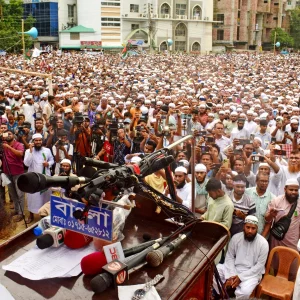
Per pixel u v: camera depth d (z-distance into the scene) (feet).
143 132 29.60
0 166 27.78
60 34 233.96
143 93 62.59
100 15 236.84
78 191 7.57
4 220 7.54
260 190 19.13
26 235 9.61
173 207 10.00
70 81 81.66
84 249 9.05
